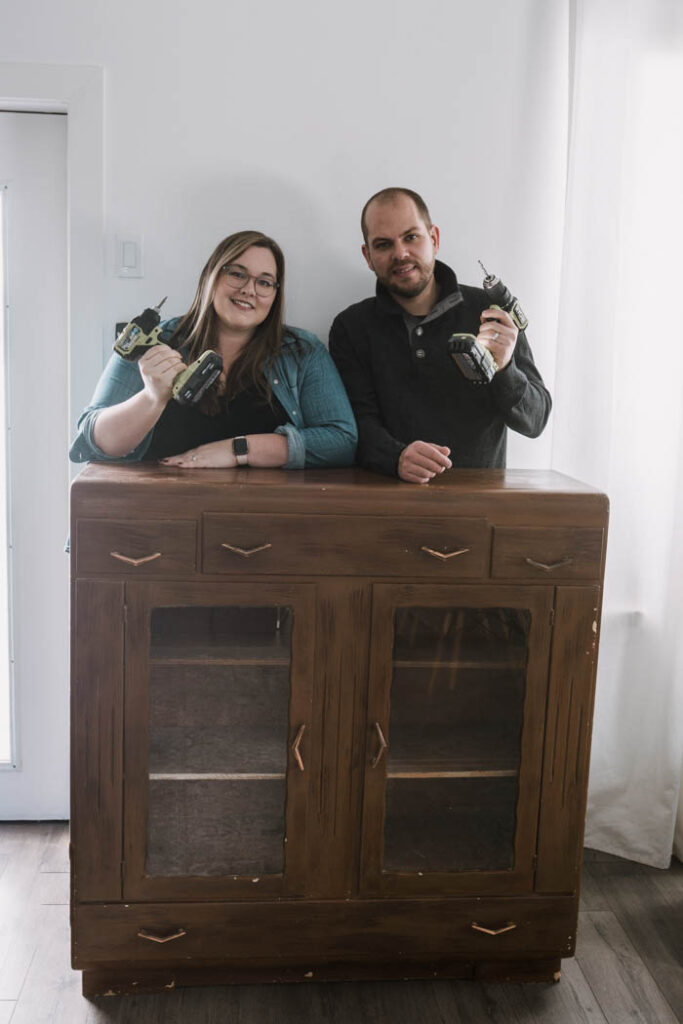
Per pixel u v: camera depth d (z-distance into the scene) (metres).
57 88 2.11
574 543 1.85
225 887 1.88
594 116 2.19
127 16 2.12
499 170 2.25
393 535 1.81
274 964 1.95
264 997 1.92
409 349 2.17
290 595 1.81
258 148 2.18
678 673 2.33
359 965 1.98
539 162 2.26
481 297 2.21
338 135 2.20
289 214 2.21
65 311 2.31
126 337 1.90
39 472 2.37
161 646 1.80
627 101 2.19
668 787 2.37
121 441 1.95
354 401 2.18
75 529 1.75
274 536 1.79
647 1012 1.89
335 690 1.85
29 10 2.09
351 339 2.19
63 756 2.48
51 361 2.33
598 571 1.87
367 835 1.90
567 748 1.92
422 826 1.92
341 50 2.17
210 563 1.78
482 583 1.85
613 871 2.38
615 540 2.34
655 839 2.38
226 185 2.19
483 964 1.99
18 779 2.48
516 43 2.21
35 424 2.35
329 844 1.90
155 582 1.78
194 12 2.13
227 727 1.85
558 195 2.27
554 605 1.87
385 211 2.09
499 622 1.88
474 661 1.88
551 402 2.24
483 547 1.83
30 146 2.23
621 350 2.29
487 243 2.27
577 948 2.08
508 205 2.26
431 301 2.19
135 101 2.14
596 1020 1.86
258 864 1.90
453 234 2.26
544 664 1.89
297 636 1.82
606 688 2.40
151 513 1.76
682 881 2.34
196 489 1.76
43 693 2.45
